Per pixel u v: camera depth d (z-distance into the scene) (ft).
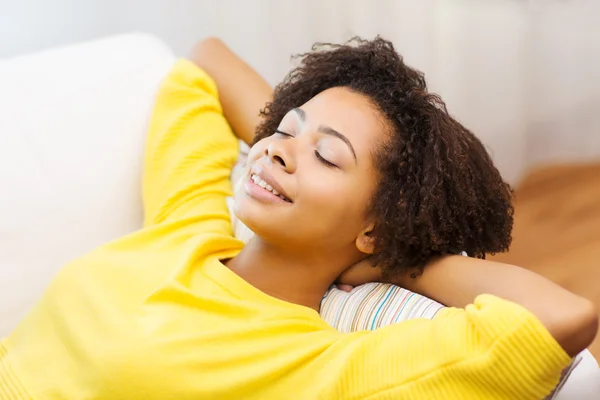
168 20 6.37
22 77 4.66
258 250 3.59
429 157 3.44
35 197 4.36
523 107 8.38
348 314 3.56
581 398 3.19
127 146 4.61
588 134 8.80
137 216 4.57
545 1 8.02
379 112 3.51
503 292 3.18
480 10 7.80
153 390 3.12
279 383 3.16
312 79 3.89
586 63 8.47
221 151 4.46
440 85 7.86
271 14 6.77
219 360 3.16
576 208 8.08
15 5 5.78
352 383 3.04
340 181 3.36
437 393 2.91
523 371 2.80
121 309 3.39
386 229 3.48
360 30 7.23
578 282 6.82
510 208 3.83
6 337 3.84
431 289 3.52
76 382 3.25
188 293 3.39
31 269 4.29
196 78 4.68
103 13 6.12
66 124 4.55
